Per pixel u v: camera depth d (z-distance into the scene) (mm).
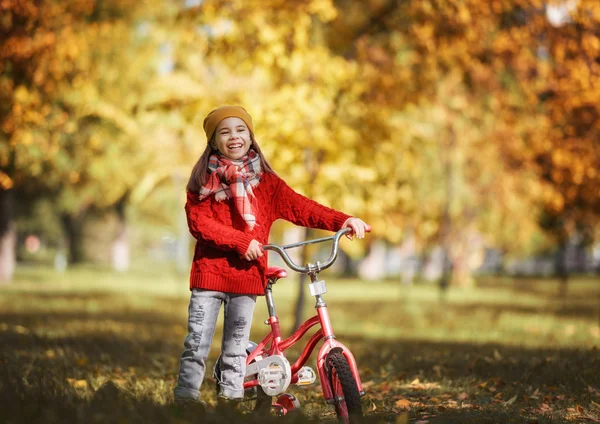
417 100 16656
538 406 6887
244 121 5809
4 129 17406
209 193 5699
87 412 4812
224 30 14625
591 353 10258
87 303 24328
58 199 40312
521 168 28281
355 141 14938
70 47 17141
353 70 15242
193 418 4781
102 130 30688
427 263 58125
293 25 14453
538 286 47844
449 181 28797
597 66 17516
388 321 23156
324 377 5258
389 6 16359
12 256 36438
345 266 68750
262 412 5164
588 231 31844
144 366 9711
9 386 5797
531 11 16969
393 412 6586
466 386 8125
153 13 28953
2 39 15859
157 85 20078
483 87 21594
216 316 5746
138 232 77438
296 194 5848
